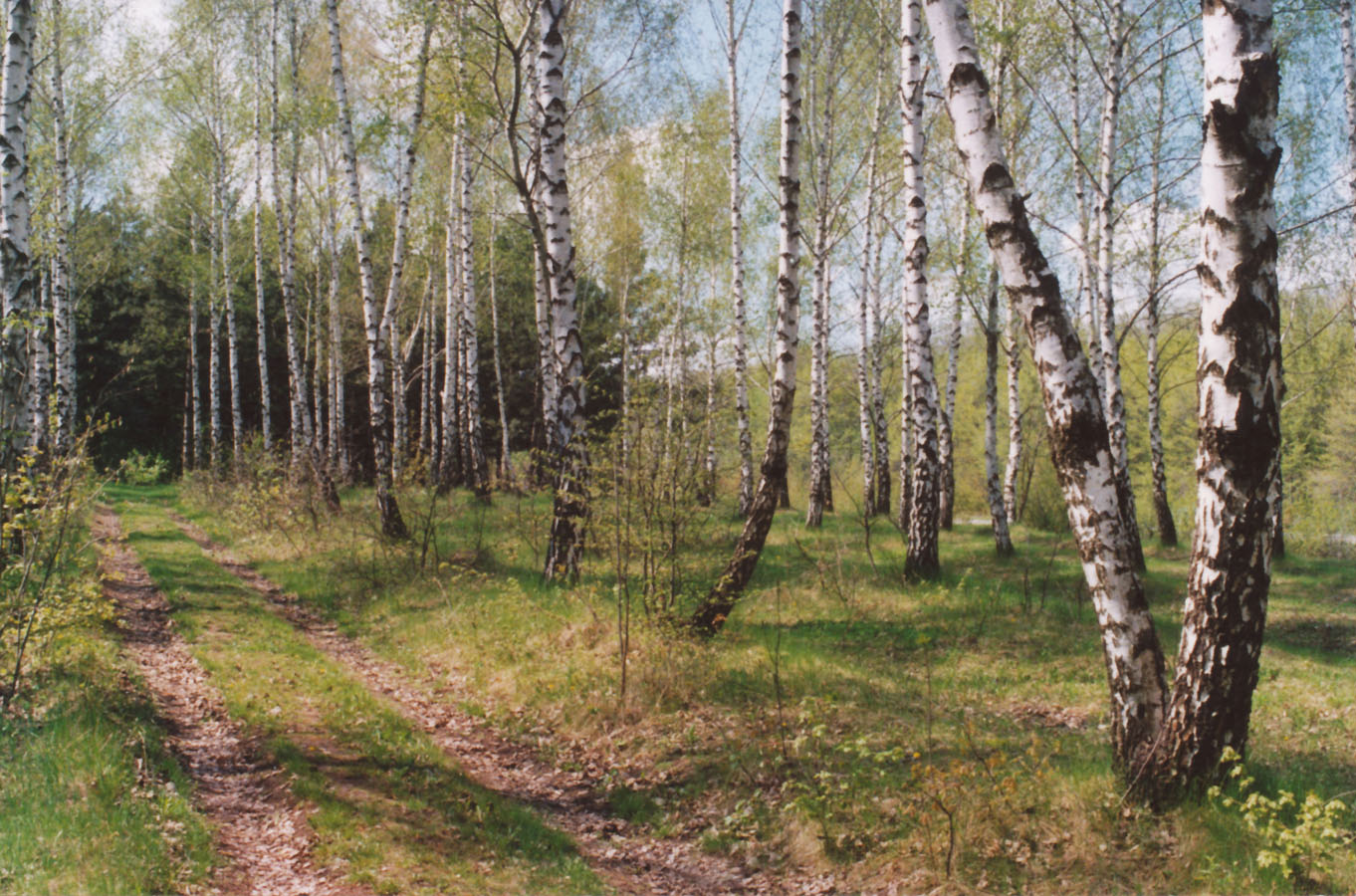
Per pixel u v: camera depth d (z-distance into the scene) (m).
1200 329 4.64
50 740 5.37
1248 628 4.60
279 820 5.23
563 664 8.55
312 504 16.52
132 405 37.81
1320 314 22.25
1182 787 4.75
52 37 17.88
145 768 5.51
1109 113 13.63
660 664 8.03
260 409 41.19
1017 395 21.78
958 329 20.38
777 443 9.46
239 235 30.52
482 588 11.62
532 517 15.03
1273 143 4.42
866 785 5.83
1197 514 4.73
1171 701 4.84
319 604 12.07
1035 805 5.22
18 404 8.28
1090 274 16.14
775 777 6.18
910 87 12.33
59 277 19.44
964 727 6.79
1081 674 8.48
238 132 23.48
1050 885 4.55
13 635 6.53
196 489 24.25
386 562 13.10
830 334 24.70
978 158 5.28
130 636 9.09
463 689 8.59
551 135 11.01
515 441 37.72
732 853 5.48
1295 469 28.19
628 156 22.72
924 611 10.95
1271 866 4.24
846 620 10.82
